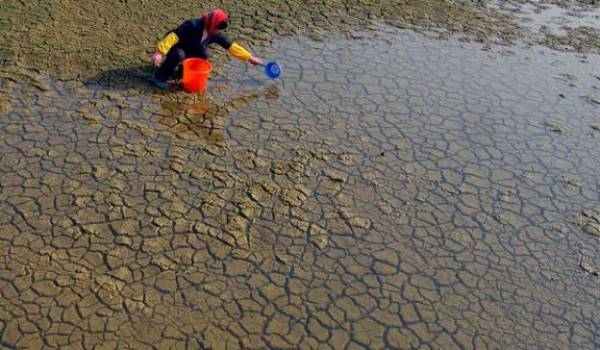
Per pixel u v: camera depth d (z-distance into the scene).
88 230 3.68
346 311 3.36
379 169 4.39
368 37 6.13
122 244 3.62
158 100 4.88
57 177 4.04
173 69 4.95
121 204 3.89
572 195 4.34
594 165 4.66
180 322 3.21
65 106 4.70
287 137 4.61
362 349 3.18
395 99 5.18
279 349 3.14
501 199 4.24
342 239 3.80
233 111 4.84
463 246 3.85
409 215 4.03
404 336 3.27
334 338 3.22
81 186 3.99
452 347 3.24
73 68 5.14
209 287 3.41
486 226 4.01
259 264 3.58
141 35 5.72
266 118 4.80
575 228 4.07
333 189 4.18
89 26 5.76
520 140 4.84
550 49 6.35
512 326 3.38
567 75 5.87
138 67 5.26
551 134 4.95
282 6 6.49
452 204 4.16
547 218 4.12
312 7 6.54
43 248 3.54
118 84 5.02
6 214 3.73
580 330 3.40
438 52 6.00
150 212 3.85
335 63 5.61
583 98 5.51
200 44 5.05
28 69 5.06
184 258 3.57
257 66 5.43
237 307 3.32
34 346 3.03
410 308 3.42
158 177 4.12
